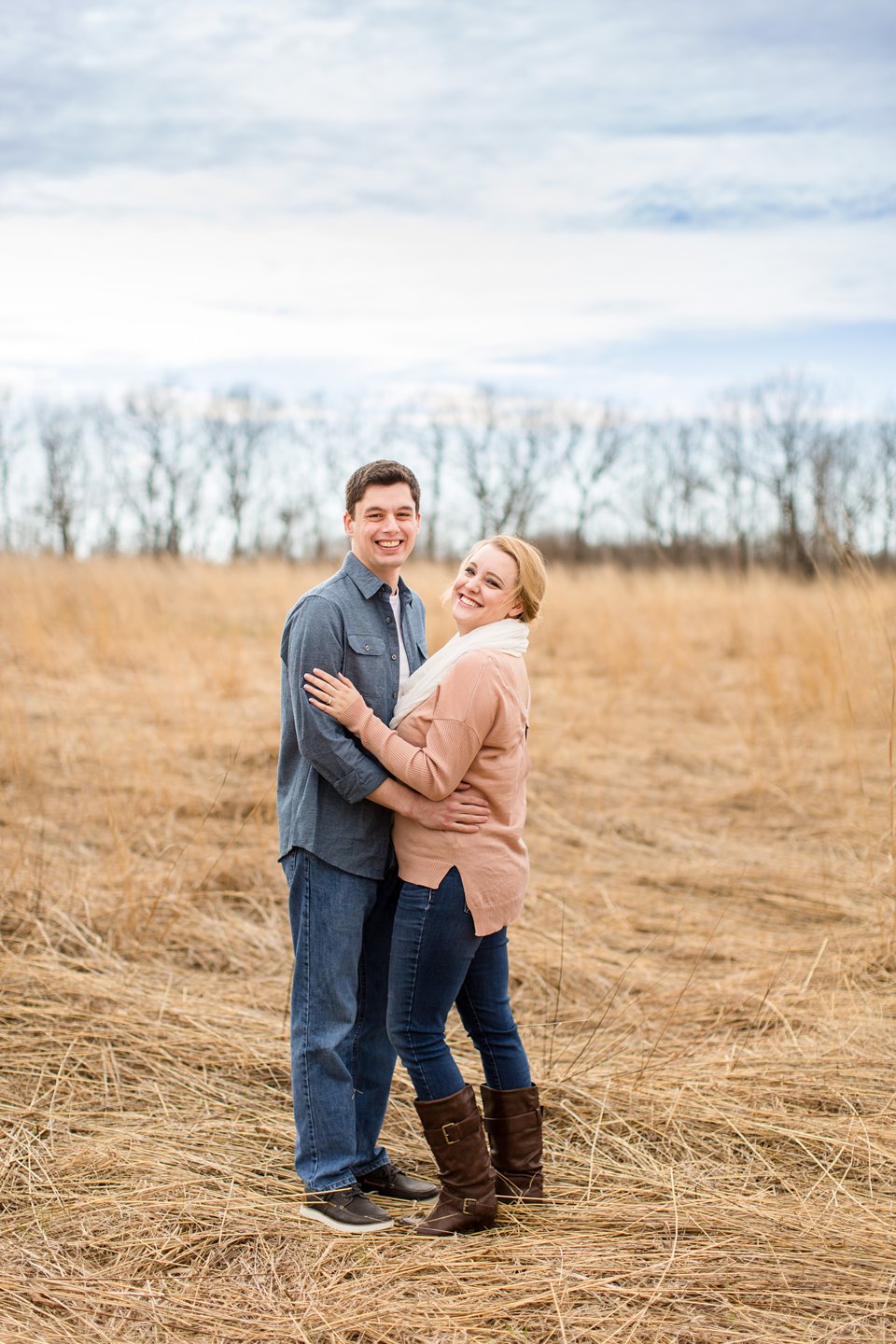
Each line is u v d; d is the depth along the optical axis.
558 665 11.53
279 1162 3.02
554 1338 2.33
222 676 9.24
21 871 4.89
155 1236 2.65
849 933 4.78
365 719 2.66
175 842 5.57
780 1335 2.32
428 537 44.31
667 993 4.21
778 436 38.00
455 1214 2.70
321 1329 2.34
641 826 6.37
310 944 2.77
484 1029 2.85
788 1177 2.97
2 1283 2.46
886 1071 3.54
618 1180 2.95
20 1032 3.64
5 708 7.18
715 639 12.58
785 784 7.20
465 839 2.71
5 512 45.16
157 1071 3.48
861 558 6.42
